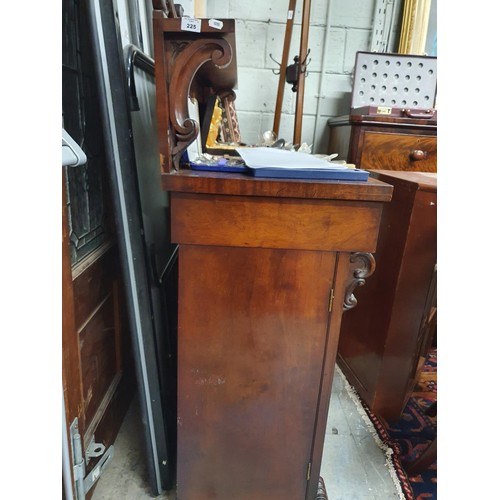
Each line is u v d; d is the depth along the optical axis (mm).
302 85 1447
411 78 1443
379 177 1176
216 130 980
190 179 592
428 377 1459
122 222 728
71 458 580
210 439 782
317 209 621
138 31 949
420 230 1038
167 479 914
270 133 1313
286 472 820
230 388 741
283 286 672
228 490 832
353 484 979
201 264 654
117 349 1033
